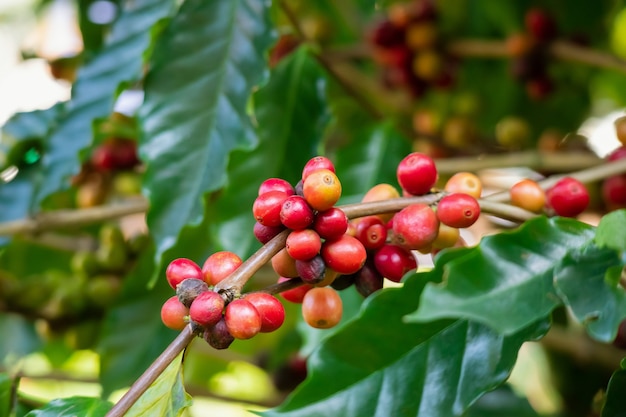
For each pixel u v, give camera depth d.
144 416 0.39
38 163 0.71
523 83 0.79
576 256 0.41
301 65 0.63
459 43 0.81
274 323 0.40
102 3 0.80
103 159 0.73
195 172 0.57
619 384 0.43
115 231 0.70
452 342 0.44
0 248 0.65
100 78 0.62
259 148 0.60
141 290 0.63
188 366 0.78
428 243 0.42
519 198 0.46
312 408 0.43
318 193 0.39
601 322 0.40
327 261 0.41
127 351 0.62
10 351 0.71
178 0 0.62
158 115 0.58
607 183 0.59
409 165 0.43
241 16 0.60
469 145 0.76
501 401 0.59
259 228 0.41
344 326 0.44
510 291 0.40
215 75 0.59
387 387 0.44
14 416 0.50
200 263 0.64
